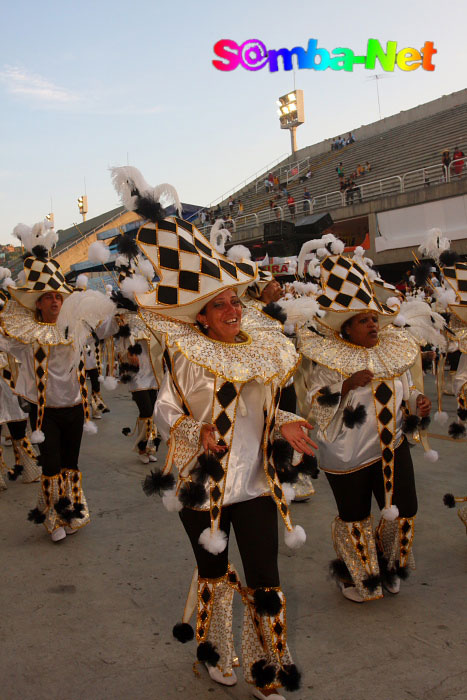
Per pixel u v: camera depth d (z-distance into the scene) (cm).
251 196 3559
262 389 265
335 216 2347
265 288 515
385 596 347
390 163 2750
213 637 268
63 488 444
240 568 394
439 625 313
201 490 246
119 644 302
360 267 364
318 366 358
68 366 448
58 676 275
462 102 3088
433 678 268
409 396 355
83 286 459
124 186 266
